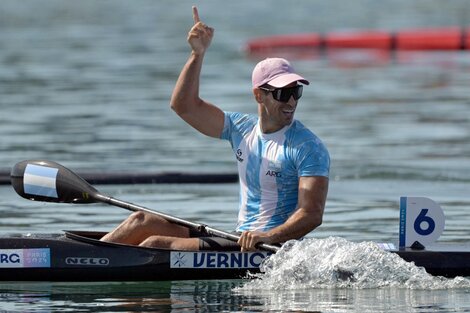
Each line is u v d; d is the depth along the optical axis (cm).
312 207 2953
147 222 3070
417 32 11994
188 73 3106
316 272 2938
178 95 3120
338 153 5516
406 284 2928
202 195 4512
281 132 3028
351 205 4244
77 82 8831
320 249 2961
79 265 2997
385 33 12231
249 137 3083
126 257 2998
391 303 2719
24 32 13812
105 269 2995
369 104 7494
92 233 3166
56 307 2695
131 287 2947
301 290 2888
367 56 11238
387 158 5341
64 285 2980
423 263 3014
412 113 7019
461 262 3020
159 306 2700
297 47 12081
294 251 2933
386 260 2962
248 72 9612
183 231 3106
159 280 3012
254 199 3075
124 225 3075
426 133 6162
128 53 11156
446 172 4959
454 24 14200
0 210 4156
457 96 7881
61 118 6788
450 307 2680
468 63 10312
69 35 13325
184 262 3000
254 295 2823
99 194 3288
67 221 3925
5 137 5978
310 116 6906
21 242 3022
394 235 3622
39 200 3384
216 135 3141
